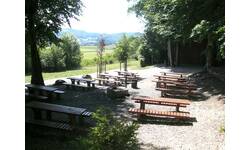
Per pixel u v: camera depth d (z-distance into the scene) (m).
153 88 15.51
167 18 14.27
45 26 15.12
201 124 8.82
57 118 9.35
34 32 14.77
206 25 10.97
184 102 9.82
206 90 14.09
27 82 19.42
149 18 23.67
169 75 18.16
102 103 11.88
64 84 15.39
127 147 5.63
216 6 11.60
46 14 15.03
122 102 12.09
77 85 15.10
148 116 9.66
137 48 31.72
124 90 13.05
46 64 28.80
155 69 23.56
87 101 12.29
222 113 9.93
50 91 12.09
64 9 15.22
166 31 15.98
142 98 10.09
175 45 25.19
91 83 15.27
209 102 11.82
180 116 8.93
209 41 11.90
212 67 18.39
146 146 7.01
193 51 25.58
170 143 7.24
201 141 7.36
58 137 7.36
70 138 7.29
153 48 27.00
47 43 16.52
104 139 5.36
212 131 8.12
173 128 8.47
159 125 8.76
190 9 12.43
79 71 26.80
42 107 8.31
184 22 13.22
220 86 14.11
